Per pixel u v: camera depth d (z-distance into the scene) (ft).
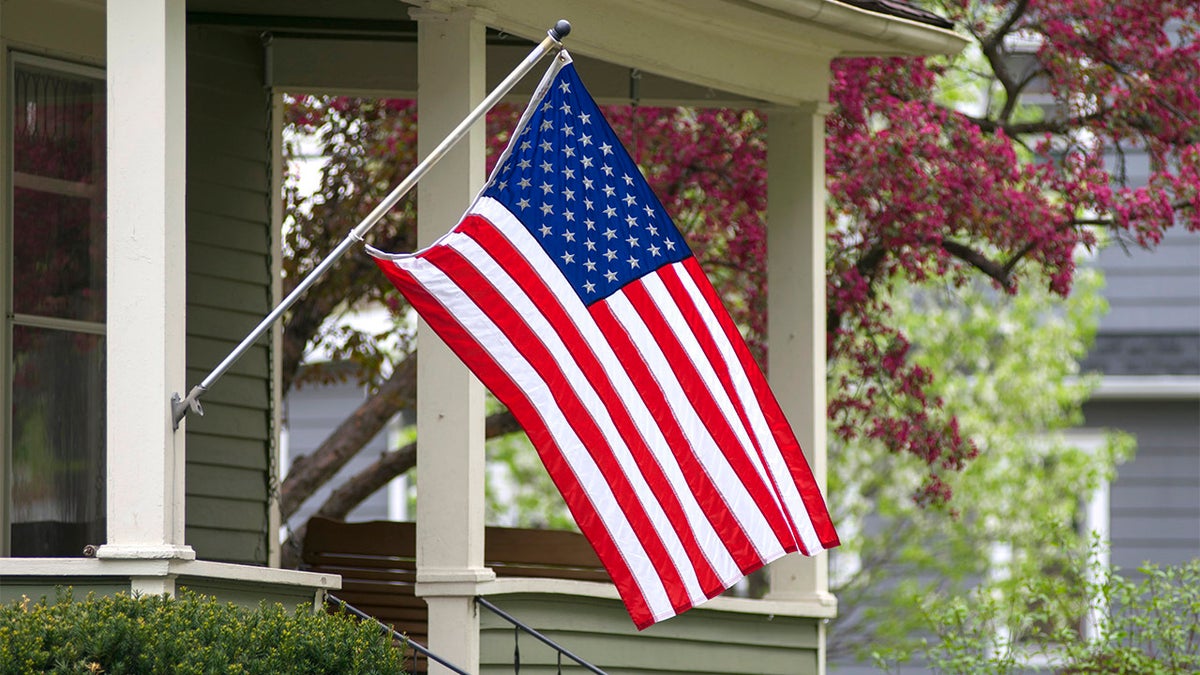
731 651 52.65
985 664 69.67
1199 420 102.32
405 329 80.33
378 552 56.49
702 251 75.15
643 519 39.65
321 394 114.93
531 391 38.96
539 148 39.96
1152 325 101.60
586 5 48.29
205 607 35.50
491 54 56.18
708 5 50.21
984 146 68.54
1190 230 68.85
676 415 40.45
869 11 52.85
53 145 48.96
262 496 56.80
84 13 49.67
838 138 68.54
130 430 36.86
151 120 37.37
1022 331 90.07
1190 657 66.85
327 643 35.99
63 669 32.60
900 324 89.76
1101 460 91.45
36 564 36.01
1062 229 69.00
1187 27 70.28
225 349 55.77
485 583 44.06
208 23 53.78
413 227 75.66
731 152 71.41
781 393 55.42
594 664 48.47
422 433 44.39
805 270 55.42
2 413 47.03
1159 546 101.71
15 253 47.83
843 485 92.99
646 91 57.93
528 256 39.40
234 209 56.39
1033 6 71.15
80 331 49.32
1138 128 70.44
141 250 37.17
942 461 73.56
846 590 95.86
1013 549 92.89
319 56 57.26
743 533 40.68
